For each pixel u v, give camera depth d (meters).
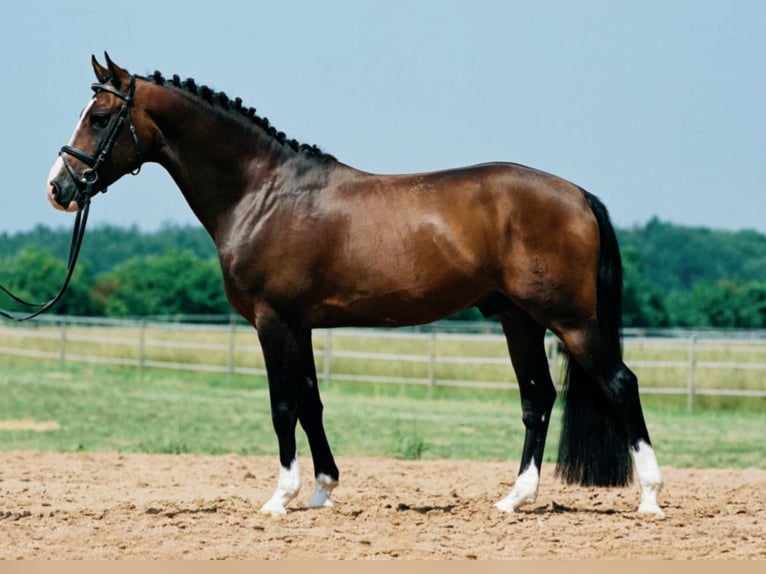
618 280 11.12
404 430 23.17
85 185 11.29
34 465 16.94
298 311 11.23
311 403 11.82
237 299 11.41
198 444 20.72
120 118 11.33
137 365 38.34
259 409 27.39
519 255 10.95
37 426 23.20
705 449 20.69
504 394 32.31
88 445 20.31
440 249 10.98
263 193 11.33
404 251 11.02
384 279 11.05
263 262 11.18
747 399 30.41
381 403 29.47
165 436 21.94
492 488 14.64
